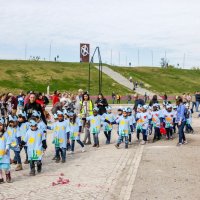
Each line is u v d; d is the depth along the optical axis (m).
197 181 12.71
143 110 22.16
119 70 114.12
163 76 116.75
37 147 14.37
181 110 20.81
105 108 22.30
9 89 86.12
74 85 95.12
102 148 20.62
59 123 16.69
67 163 16.47
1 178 13.12
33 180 13.29
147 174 13.73
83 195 11.05
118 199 10.64
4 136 13.16
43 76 98.88
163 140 23.31
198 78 122.31
